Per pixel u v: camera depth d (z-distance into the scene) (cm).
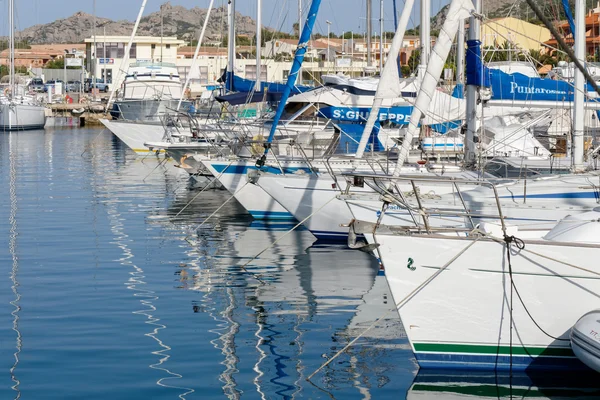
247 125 2405
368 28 3144
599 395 898
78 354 1025
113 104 3931
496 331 952
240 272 1494
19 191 2684
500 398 888
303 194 1777
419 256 945
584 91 1450
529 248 927
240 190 2083
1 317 1189
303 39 1828
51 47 14975
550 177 1459
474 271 940
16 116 6012
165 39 9075
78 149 4488
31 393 896
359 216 1427
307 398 888
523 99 1700
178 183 2941
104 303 1267
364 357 1019
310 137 2253
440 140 2075
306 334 1112
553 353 954
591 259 922
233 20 2969
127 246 1741
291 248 1728
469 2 1045
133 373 959
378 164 1775
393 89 1360
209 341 1080
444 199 1419
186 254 1659
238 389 912
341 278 1446
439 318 955
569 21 1738
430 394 898
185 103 4134
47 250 1684
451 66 3095
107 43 9088
